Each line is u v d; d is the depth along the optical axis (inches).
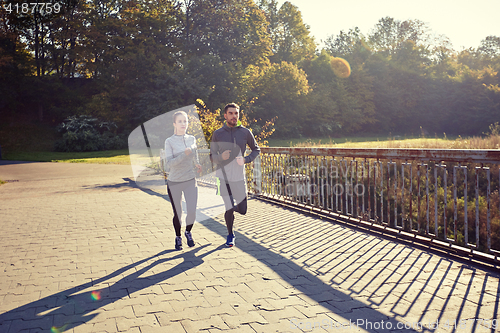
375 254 169.5
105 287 138.5
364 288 131.2
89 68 1797.5
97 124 1638.8
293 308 116.8
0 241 209.8
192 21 1878.7
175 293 131.2
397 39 2945.4
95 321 111.2
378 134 2578.7
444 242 173.5
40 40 1744.6
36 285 141.9
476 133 2492.6
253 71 1953.7
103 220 261.7
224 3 1851.6
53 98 1775.3
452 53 2960.1
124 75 1717.5
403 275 142.4
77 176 622.5
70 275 152.3
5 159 1162.6
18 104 1764.3
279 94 2059.5
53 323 110.6
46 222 260.5
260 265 158.9
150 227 236.5
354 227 221.9
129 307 120.6
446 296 122.4
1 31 1624.0
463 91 2534.5
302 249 180.9
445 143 621.0
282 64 2082.9
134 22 1779.0
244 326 105.8
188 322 109.3
